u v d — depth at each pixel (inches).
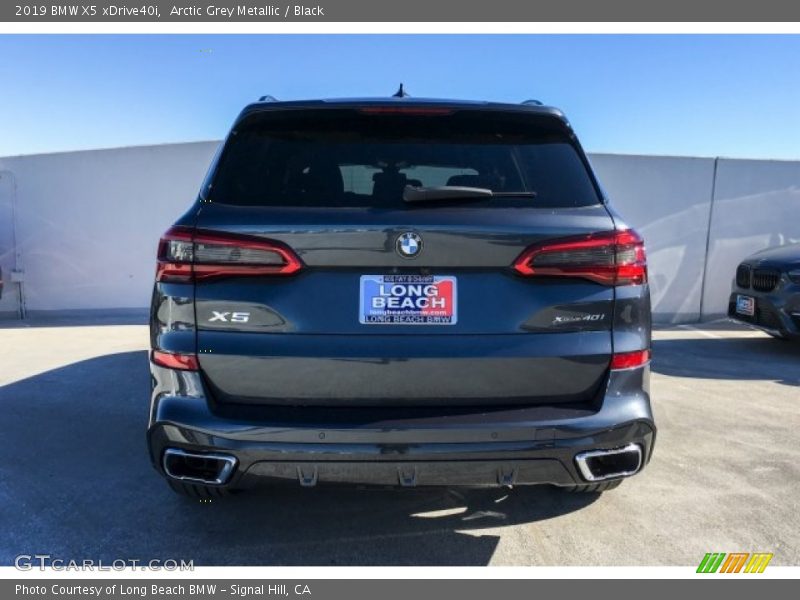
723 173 333.7
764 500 113.2
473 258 78.4
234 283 79.0
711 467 128.4
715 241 337.7
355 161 86.9
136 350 253.3
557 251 79.6
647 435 83.6
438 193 79.7
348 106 89.1
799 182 339.9
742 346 270.1
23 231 358.6
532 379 79.7
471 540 98.5
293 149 87.7
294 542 97.8
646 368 84.7
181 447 79.0
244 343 78.7
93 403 174.9
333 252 77.6
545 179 87.0
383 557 93.7
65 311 361.7
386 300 78.5
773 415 165.0
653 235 331.9
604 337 81.4
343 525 103.0
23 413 165.3
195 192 347.9
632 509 109.3
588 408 80.4
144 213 352.5
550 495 114.5
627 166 325.4
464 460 77.2
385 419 77.0
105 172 351.9
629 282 82.8
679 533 101.1
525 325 79.6
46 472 125.5
